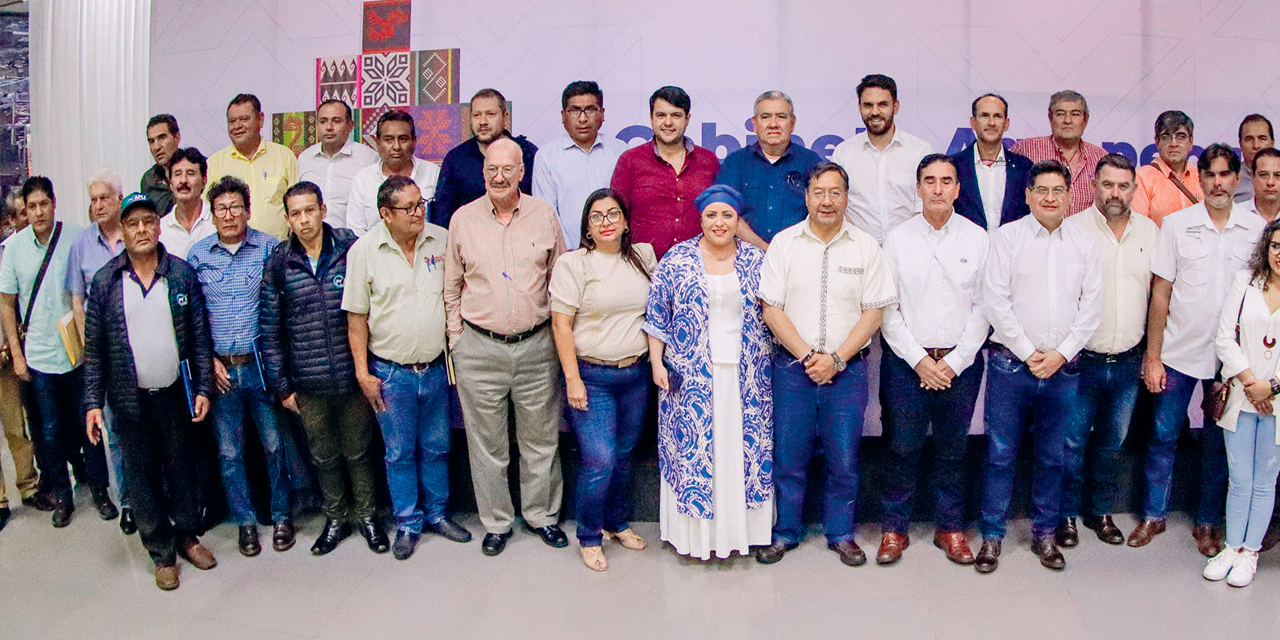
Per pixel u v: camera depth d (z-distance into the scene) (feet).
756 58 13.58
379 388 10.62
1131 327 10.58
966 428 10.34
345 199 13.43
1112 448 11.01
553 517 11.31
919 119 13.61
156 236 10.03
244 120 13.02
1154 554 10.76
